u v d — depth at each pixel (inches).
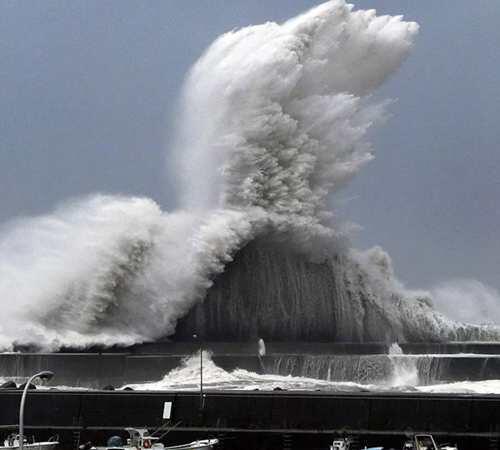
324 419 2576.3
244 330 3865.7
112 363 3346.5
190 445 2461.9
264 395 2613.2
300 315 3922.2
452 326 4065.0
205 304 3858.3
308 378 3331.7
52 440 2640.3
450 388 3144.7
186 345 3629.4
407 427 2546.8
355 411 2568.9
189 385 3181.6
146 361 3346.5
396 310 4025.6
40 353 3486.7
